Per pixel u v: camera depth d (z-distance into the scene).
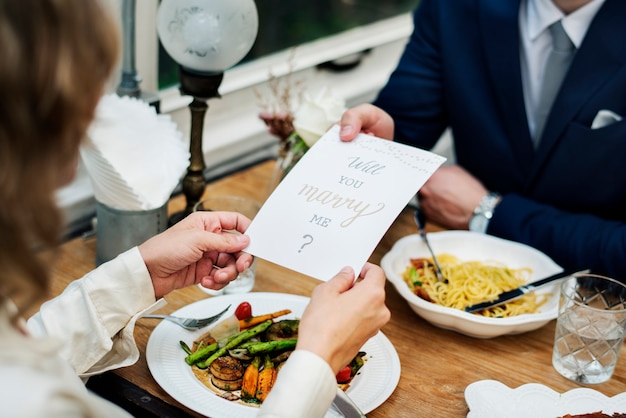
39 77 0.59
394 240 1.53
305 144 1.44
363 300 0.88
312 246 0.97
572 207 1.66
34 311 1.20
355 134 1.14
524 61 1.66
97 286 1.02
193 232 1.04
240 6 1.31
